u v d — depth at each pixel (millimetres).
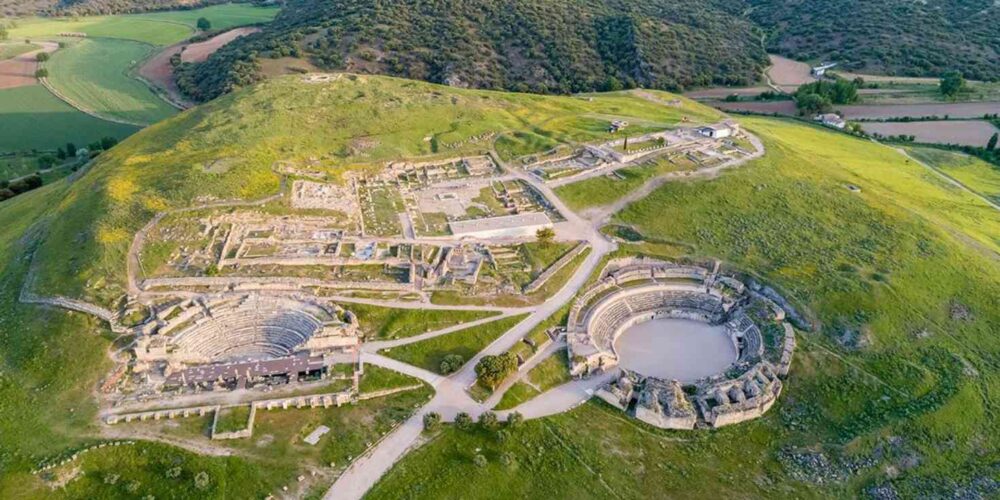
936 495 80625
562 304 105438
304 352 92750
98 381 84438
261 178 126438
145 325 91188
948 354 98938
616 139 159250
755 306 107500
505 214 127500
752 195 135875
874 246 121312
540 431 84312
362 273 107125
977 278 115000
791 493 79812
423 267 109562
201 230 110375
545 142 156375
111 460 74625
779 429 88188
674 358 100938
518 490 76812
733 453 84438
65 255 103375
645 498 77375
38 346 88125
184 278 99375
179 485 72438
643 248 120312
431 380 90062
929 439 86438
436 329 98375
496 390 89562
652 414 87375
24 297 96812
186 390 84500
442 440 80812
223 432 78500
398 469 76625
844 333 101562
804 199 136125
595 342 99688
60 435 77000
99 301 94125
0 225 124750
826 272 113250
